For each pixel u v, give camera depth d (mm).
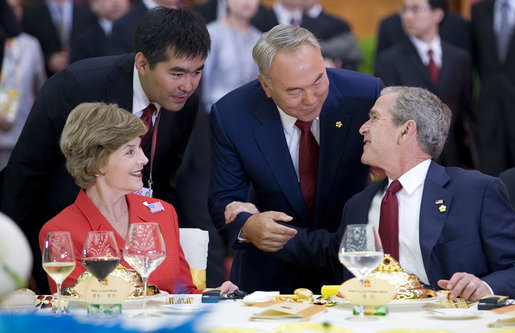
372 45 8703
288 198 3730
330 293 2775
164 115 3936
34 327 1612
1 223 1607
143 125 3182
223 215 3717
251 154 3723
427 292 2672
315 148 3713
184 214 5875
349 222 3371
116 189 3168
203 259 3482
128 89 3805
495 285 2918
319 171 3693
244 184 3826
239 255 3947
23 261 1614
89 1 7238
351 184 3773
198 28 3551
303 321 2334
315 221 3758
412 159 3205
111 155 3115
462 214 3129
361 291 2428
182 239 3484
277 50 3342
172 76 3561
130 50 6176
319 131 3691
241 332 2088
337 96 3711
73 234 3107
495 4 6852
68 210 3184
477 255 3107
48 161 3895
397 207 3199
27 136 3879
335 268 3492
